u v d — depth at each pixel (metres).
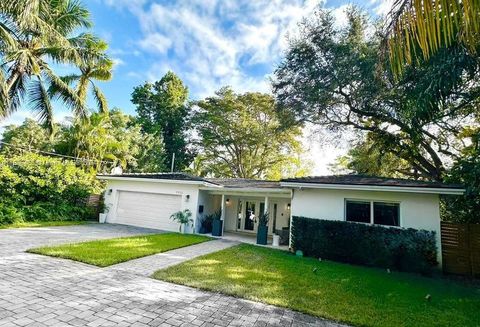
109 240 9.01
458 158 10.37
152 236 10.95
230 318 3.90
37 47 11.67
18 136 30.48
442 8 2.29
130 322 3.50
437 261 8.02
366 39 12.62
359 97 13.02
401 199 9.26
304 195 10.66
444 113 10.38
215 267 6.70
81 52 12.79
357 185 9.38
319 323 4.02
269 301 4.66
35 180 12.12
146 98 36.03
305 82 14.49
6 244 7.10
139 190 14.88
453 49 7.02
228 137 29.09
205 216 14.60
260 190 12.55
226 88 28.97
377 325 4.07
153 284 5.05
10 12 9.42
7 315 3.36
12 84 11.03
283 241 12.40
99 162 20.25
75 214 14.12
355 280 6.53
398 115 12.19
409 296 5.58
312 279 6.32
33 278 4.73
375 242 8.54
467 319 4.52
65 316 3.49
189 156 35.81
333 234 9.16
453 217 10.21
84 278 5.02
